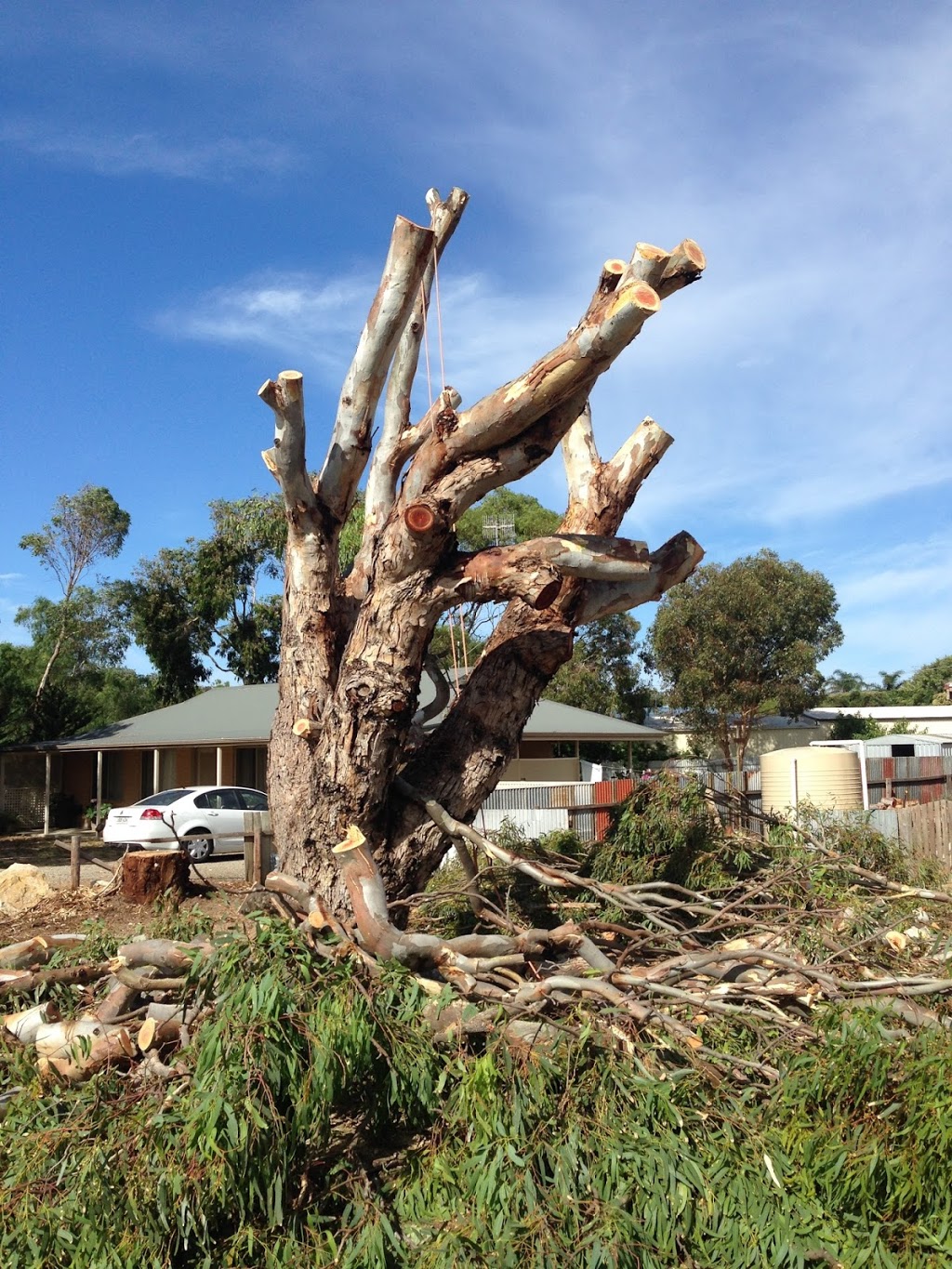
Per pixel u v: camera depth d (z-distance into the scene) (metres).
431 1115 4.05
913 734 41.59
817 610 32.28
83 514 36.06
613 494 7.26
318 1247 3.51
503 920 5.92
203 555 35.66
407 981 4.44
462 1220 3.47
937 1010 4.78
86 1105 3.96
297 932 4.34
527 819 13.56
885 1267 3.43
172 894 10.52
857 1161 3.65
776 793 13.06
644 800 7.91
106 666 40.09
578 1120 3.69
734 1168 3.67
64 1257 3.43
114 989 5.02
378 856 6.31
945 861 13.46
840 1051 3.94
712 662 31.86
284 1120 3.66
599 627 38.06
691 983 5.37
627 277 5.40
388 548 6.12
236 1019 3.76
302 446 6.18
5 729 27.94
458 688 7.83
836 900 6.80
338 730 6.11
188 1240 3.52
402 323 6.28
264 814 11.59
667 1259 3.42
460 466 5.92
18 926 9.93
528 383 5.50
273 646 36.56
